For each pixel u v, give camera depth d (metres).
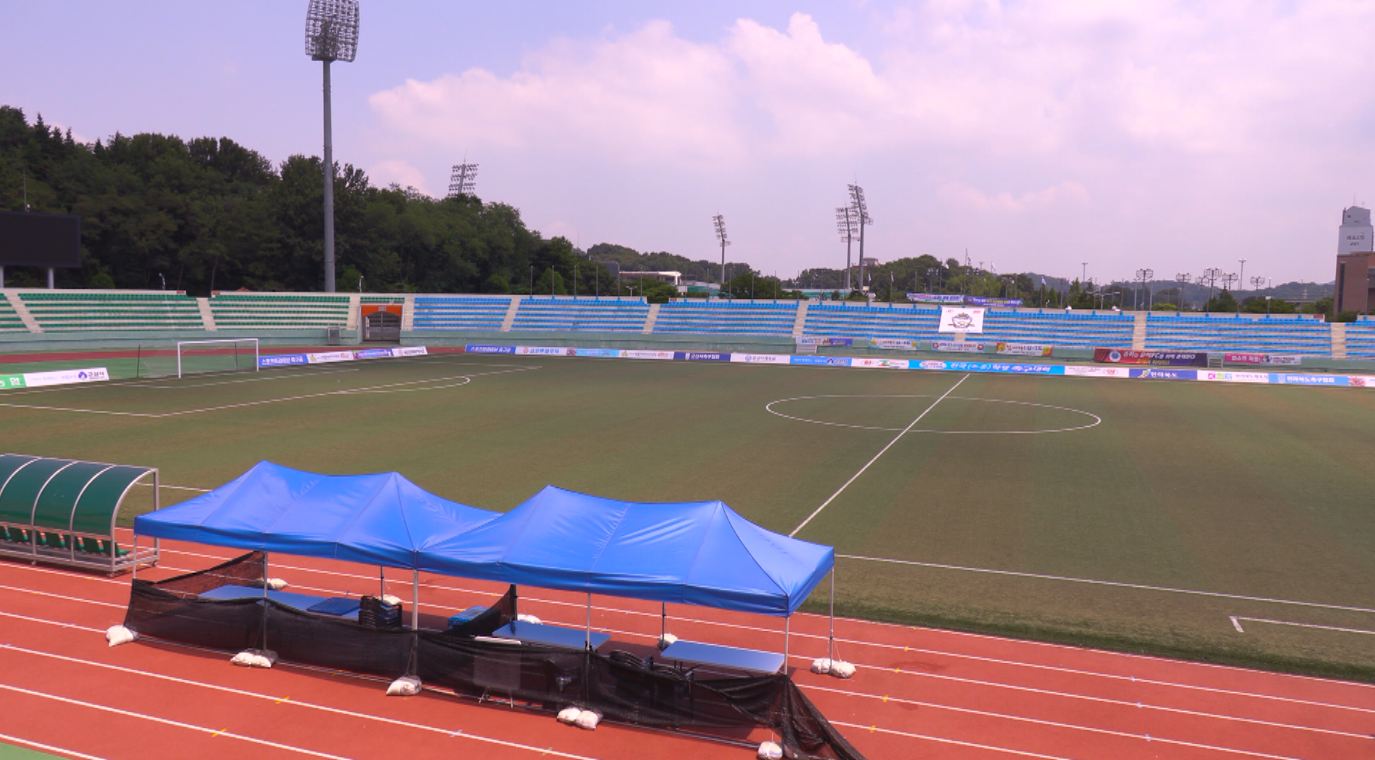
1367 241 173.38
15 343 76.56
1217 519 26.42
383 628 15.16
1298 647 16.95
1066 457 36.09
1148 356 83.75
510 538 15.20
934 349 93.38
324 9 97.94
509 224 181.38
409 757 12.65
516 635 15.71
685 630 17.48
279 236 124.31
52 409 45.28
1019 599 19.44
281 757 12.57
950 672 15.74
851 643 17.00
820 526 25.22
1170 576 21.12
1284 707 14.56
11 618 17.55
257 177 171.88
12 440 36.62
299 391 55.06
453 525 16.38
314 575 20.41
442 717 13.86
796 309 101.12
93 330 82.50
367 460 33.75
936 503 28.02
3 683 14.71
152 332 86.12
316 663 15.55
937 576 20.95
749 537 14.92
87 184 122.62
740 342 98.06
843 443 38.88
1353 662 16.28
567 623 17.72
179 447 35.69
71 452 34.31
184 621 16.45
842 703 14.49
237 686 14.80
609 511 15.81
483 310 104.50
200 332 89.56
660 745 13.12
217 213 128.00
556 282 159.62
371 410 47.28
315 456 34.38
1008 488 30.25
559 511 15.76
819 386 63.31
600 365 78.31
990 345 91.00
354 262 131.62
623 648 16.28
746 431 41.94
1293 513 27.23
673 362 82.81
